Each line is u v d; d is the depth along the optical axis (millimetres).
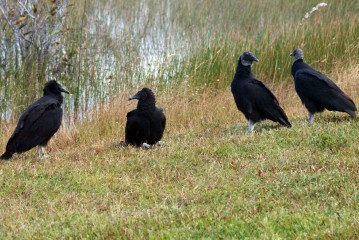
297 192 8289
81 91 15305
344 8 23594
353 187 8234
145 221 7473
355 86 15664
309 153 10078
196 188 8852
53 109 11039
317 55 17875
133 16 21719
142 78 16547
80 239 7117
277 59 17422
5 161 10695
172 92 15398
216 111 14680
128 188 9094
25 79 14961
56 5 14922
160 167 9914
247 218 7410
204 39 19828
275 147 10617
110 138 13039
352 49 18062
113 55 18016
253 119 12195
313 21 21797
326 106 12148
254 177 9219
